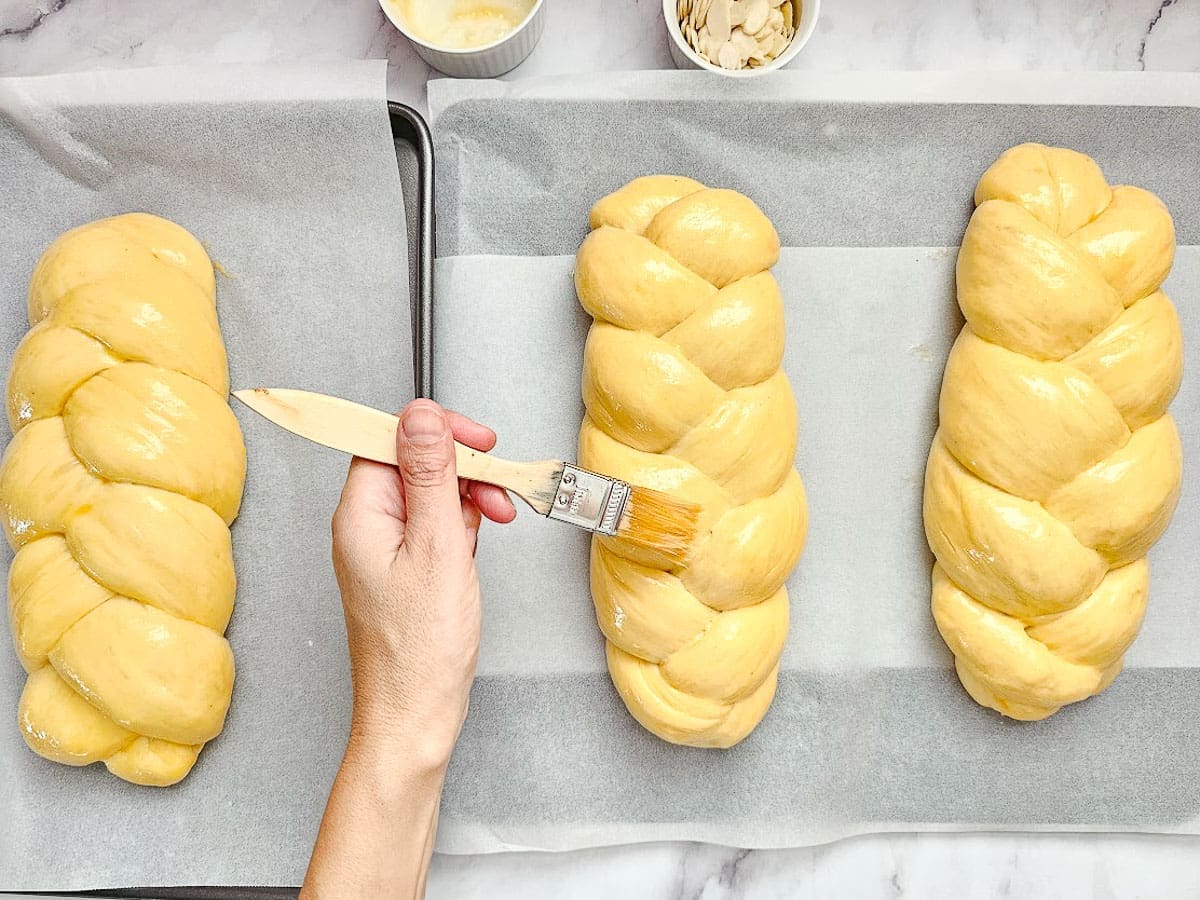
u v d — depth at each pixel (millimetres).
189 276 557
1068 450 519
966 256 557
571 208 580
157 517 518
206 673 525
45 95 555
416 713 435
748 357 516
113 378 526
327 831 432
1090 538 529
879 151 583
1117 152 584
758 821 558
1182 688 568
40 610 517
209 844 541
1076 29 608
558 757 557
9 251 567
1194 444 578
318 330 567
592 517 472
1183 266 581
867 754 564
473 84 571
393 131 581
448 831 550
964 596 548
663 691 531
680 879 570
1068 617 536
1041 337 527
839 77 576
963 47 608
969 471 544
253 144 562
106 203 571
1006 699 547
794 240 583
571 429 571
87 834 539
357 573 447
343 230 568
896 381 580
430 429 426
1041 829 565
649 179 558
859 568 573
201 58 602
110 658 511
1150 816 563
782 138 581
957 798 563
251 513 562
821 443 577
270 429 567
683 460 519
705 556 512
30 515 522
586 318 575
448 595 434
